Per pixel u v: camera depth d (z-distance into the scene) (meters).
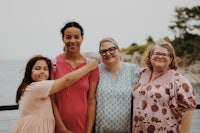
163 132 2.56
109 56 2.78
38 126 2.46
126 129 2.78
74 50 2.68
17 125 2.50
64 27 2.68
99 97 2.77
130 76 2.83
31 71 2.59
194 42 23.11
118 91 2.75
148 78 2.72
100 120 2.77
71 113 2.64
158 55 2.63
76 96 2.66
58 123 2.61
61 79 2.53
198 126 5.36
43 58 2.61
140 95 2.66
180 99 2.55
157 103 2.57
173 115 2.59
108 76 2.83
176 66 2.72
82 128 2.71
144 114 2.60
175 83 2.58
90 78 2.77
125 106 2.75
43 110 2.50
